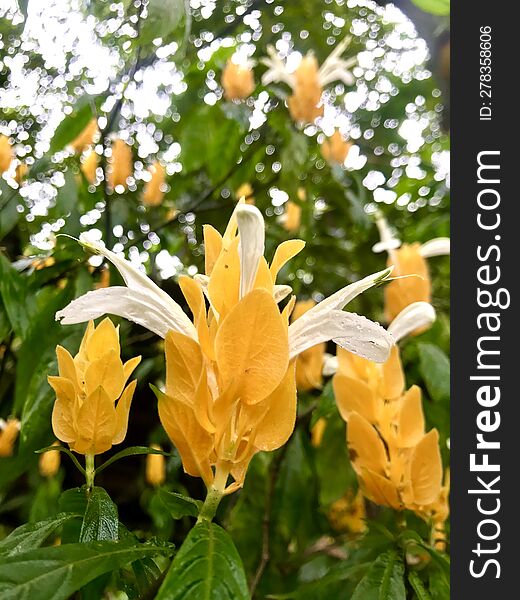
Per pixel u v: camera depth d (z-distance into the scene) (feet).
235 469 0.43
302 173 1.39
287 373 0.44
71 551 0.42
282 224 1.46
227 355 0.43
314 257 1.57
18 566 0.39
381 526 0.68
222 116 1.32
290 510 1.22
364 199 1.41
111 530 0.50
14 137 1.25
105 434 0.54
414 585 0.59
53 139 1.11
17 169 1.18
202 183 1.58
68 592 0.39
